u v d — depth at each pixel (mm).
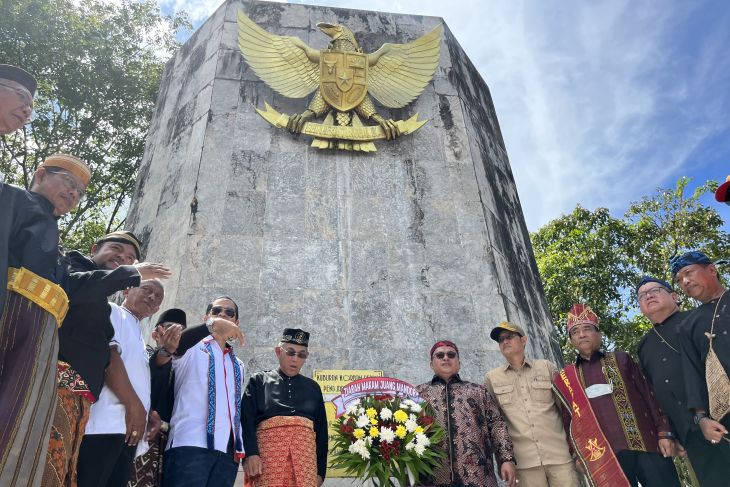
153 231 8227
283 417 4656
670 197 18219
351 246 7637
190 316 6738
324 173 8164
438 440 4738
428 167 8516
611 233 18062
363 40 9688
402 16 10227
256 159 8133
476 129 9711
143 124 15422
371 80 8953
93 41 14008
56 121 14273
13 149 14109
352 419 4906
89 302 3367
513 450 5094
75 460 3387
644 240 17828
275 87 8602
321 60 8703
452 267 7699
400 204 8102
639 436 4648
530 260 9711
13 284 2818
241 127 8414
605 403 4848
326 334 6922
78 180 3350
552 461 4945
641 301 5004
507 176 10312
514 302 8000
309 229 7676
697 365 4449
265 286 7137
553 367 5461
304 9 9820
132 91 14891
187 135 8812
